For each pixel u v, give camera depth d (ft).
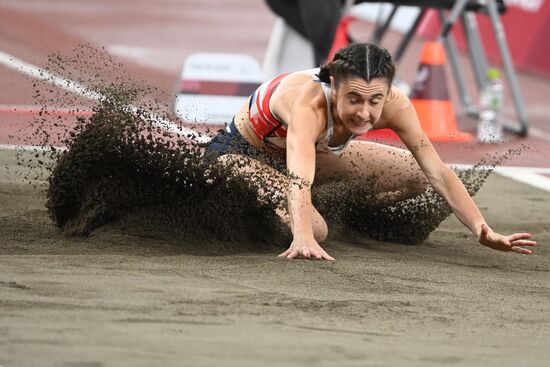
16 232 50.55
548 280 45.55
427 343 32.55
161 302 35.76
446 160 86.12
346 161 52.49
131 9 167.32
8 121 88.89
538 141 98.53
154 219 49.42
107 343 30.17
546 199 72.08
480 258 50.70
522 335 34.47
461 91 110.52
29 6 158.81
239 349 30.30
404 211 53.93
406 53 146.41
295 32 98.37
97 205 49.93
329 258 45.44
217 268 42.60
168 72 119.85
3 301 34.53
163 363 28.40
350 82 44.32
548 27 137.28
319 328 33.68
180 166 49.32
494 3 100.68
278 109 48.47
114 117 50.65
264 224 50.65
